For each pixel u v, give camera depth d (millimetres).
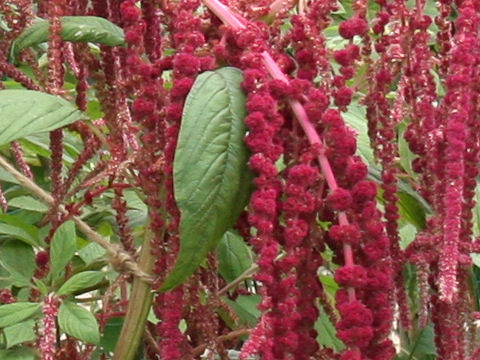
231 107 614
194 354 728
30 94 713
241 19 660
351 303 588
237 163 610
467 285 706
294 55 686
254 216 593
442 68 707
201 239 606
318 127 630
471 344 737
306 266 623
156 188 683
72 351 776
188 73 629
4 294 776
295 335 593
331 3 665
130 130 725
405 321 732
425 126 694
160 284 695
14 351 739
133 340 735
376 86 712
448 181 620
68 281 723
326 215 630
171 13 696
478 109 672
